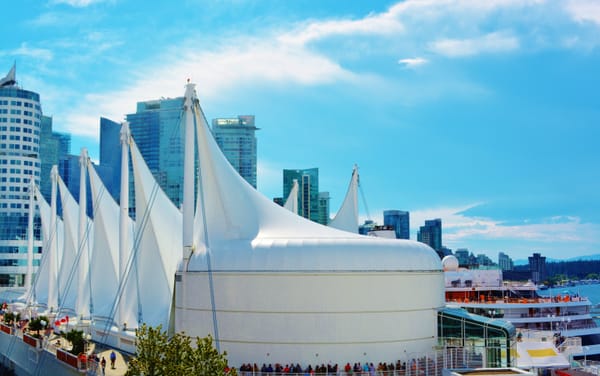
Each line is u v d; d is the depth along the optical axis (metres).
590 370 47.78
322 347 40.31
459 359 41.81
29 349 56.47
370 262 41.25
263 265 41.34
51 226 80.25
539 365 41.94
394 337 41.38
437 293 44.75
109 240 62.41
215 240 45.59
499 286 65.81
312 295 40.62
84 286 66.56
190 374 27.94
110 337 54.41
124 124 56.53
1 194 127.50
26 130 132.62
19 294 106.94
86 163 69.44
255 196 48.41
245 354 41.25
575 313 62.31
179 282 46.03
